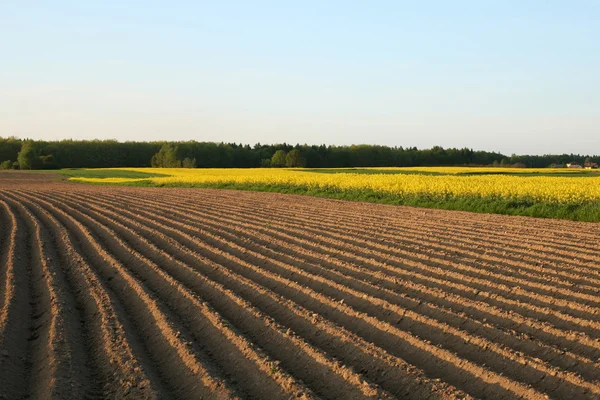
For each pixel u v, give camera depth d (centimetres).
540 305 869
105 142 12575
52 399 545
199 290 984
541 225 1797
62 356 658
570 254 1275
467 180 3278
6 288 973
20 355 677
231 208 2441
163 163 10725
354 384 582
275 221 1916
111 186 4806
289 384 581
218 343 714
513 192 2453
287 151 12769
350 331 751
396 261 1206
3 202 2834
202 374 612
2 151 12094
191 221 1934
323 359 647
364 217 2044
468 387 584
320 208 2434
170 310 868
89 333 756
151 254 1310
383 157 12338
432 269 1123
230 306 880
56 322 779
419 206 2525
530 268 1127
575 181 3152
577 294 923
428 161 12550
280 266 1166
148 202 2800
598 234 1594
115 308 862
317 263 1192
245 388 586
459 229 1700
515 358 645
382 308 860
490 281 1015
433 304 866
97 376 618
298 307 859
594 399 548
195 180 4772
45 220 2000
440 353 666
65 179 6334
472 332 753
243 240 1497
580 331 757
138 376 607
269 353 684
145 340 739
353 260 1222
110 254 1287
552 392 569
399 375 606
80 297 937
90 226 1811
